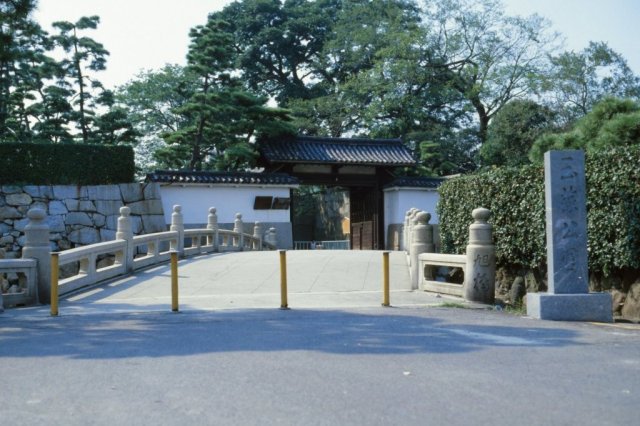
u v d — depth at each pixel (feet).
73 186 86.79
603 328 26.68
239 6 158.10
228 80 101.96
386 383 16.10
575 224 30.76
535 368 17.88
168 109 135.03
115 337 24.14
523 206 40.32
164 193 93.40
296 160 102.32
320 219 151.23
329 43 145.38
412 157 110.83
